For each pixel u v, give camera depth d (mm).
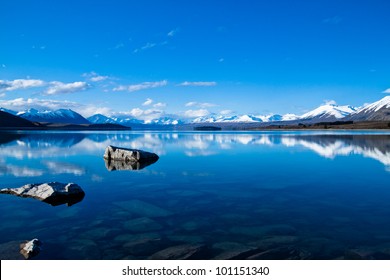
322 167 29672
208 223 13695
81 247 11305
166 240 11875
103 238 12102
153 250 11070
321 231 12625
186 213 15125
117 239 12000
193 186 21297
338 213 14969
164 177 24781
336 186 20984
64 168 29656
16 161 34906
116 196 18531
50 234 12523
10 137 96438
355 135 104188
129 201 17344
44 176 25266
